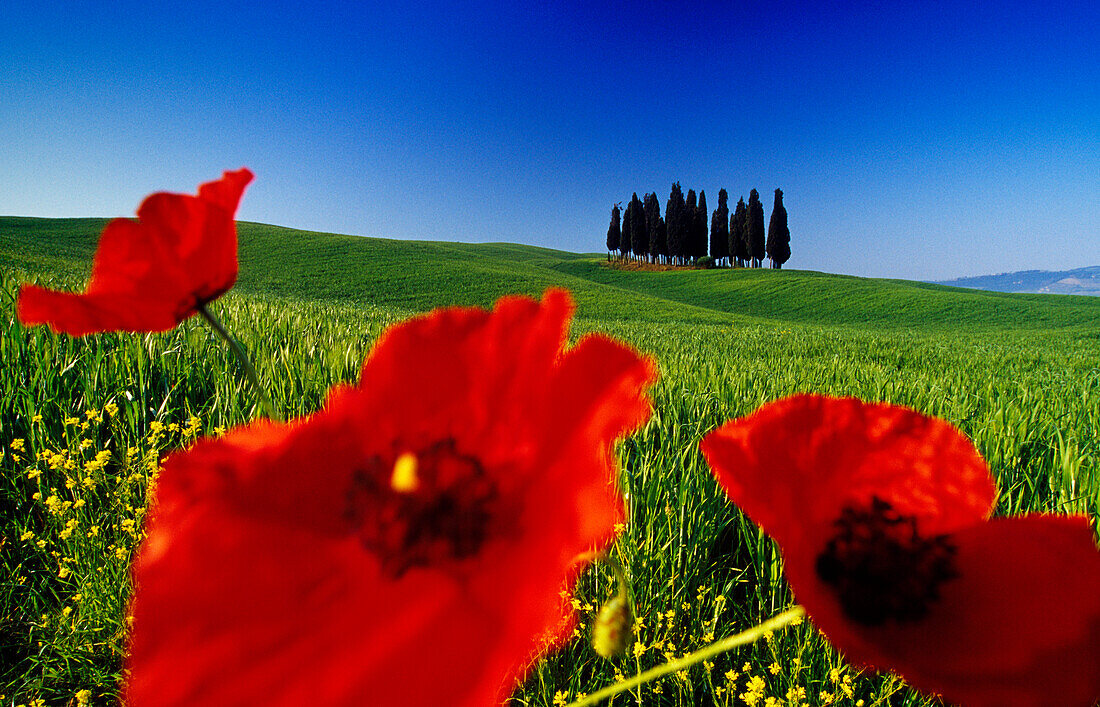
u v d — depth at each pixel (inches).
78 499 126.1
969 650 34.6
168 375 196.5
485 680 17.9
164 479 26.0
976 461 40.0
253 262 3085.6
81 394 180.5
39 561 130.3
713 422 228.5
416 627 20.9
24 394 164.2
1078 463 169.8
